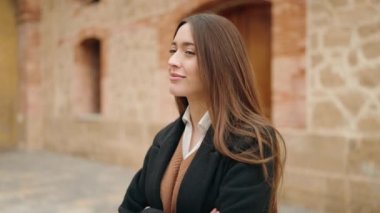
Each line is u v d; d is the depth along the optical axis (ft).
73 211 15.07
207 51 4.03
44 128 34.14
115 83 25.86
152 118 23.20
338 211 13.99
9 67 35.76
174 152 4.50
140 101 24.00
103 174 22.68
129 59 24.73
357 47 13.57
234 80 4.09
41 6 33.60
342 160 13.93
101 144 27.17
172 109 22.00
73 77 30.01
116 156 25.90
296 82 15.37
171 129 4.75
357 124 13.57
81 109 29.99
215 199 3.92
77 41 29.48
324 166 14.42
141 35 23.79
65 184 19.99
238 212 3.70
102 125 27.02
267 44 18.21
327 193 14.32
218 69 4.02
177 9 21.15
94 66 30.48
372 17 13.17
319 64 14.62
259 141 3.80
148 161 4.79
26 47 33.76
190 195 3.94
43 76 33.99
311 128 14.87
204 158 4.01
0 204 16.06
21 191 18.45
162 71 22.39
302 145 15.08
